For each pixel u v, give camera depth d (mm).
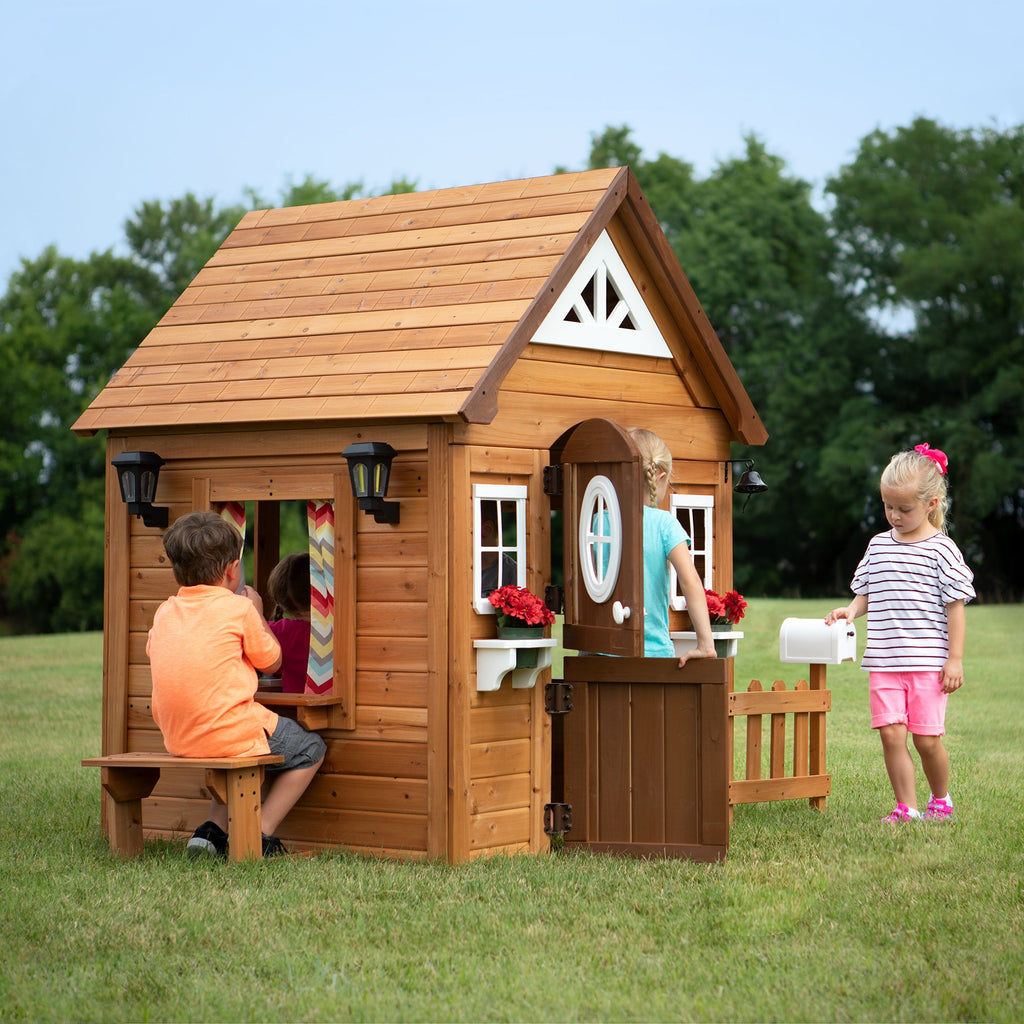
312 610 6965
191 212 59750
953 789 8242
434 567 6426
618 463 6395
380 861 6480
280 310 7574
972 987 4535
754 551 42125
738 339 40906
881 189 38938
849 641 7879
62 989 4594
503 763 6645
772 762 7703
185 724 6402
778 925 5289
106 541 7586
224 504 7324
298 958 4910
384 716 6648
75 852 6840
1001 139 39750
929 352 38469
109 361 46406
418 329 6863
